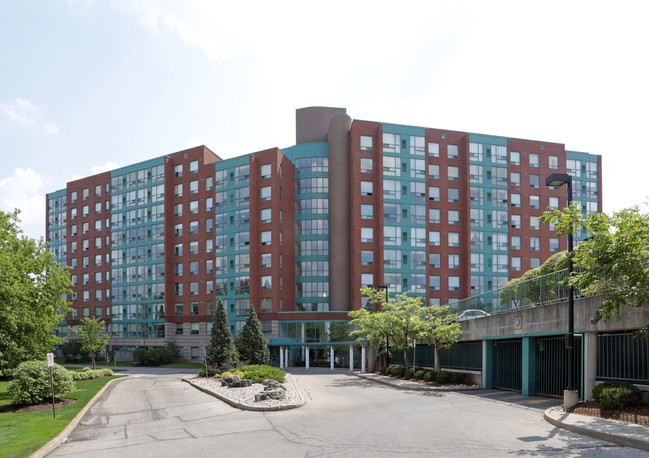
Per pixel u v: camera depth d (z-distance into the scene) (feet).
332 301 206.90
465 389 81.61
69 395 79.61
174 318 222.28
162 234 227.81
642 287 39.40
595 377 54.80
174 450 37.27
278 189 202.90
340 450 34.45
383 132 205.67
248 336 139.23
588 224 42.24
